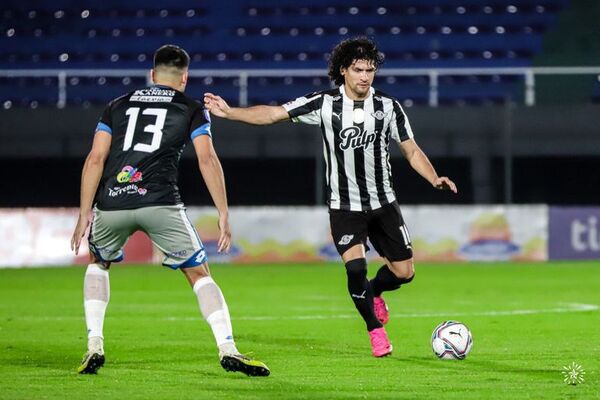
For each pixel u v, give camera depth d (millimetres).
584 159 83812
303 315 40562
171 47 24469
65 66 92312
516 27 94250
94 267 24688
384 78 91000
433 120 77812
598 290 52906
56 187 82875
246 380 23453
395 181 84625
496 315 40250
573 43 92938
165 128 23531
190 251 23562
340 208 28016
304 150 78000
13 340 32094
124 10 95125
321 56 92938
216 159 23531
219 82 90188
